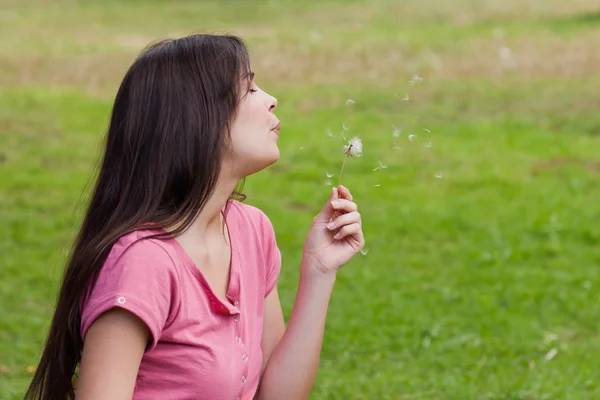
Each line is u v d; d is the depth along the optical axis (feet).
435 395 22.97
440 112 59.62
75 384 10.55
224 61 10.28
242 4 113.19
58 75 72.64
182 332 9.74
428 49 79.10
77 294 9.77
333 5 111.34
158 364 9.75
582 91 64.49
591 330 27.63
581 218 38.40
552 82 67.67
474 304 29.27
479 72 71.46
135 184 10.03
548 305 29.35
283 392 11.16
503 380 23.77
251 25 98.43
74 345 10.10
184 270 9.80
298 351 11.19
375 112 59.98
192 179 10.03
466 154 49.83
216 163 10.07
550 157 49.14
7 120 56.39
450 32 88.17
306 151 49.70
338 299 29.48
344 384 23.36
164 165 10.00
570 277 31.58
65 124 56.13
